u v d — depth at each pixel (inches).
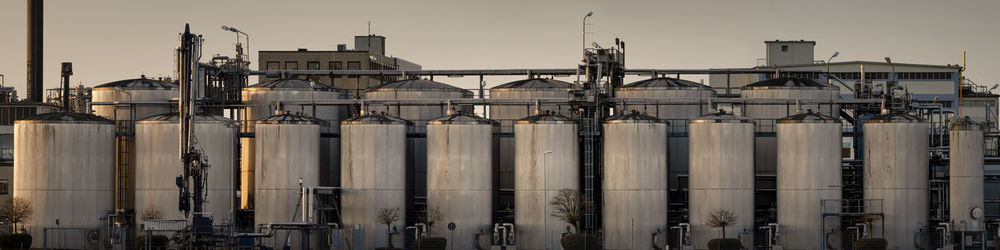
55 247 5059.1
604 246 5034.5
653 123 5036.9
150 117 5216.5
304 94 5595.5
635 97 5442.9
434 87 5689.0
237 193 5511.8
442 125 5073.8
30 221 5068.9
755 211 5310.0
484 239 5049.2
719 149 5014.8
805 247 4997.5
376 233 5073.8
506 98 5369.1
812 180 5002.5
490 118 5639.8
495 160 5546.3
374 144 5083.7
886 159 5044.3
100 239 5059.1
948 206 5226.4
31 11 7204.7
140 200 5162.4
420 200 5575.8
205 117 5167.3
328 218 5221.5
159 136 5157.5
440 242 4872.0
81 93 5841.5
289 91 5580.7
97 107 5610.2
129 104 5457.7
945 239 4982.8
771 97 5497.1
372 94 5698.8
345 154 5113.2
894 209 5027.1
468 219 5044.3
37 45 7214.6
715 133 5019.7
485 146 5098.4
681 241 4987.7
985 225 5123.0
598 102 5172.2
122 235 4906.5
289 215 5118.1
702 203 5032.0
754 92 5541.3
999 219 5182.1
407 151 5536.4
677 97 5438.0
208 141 5157.5
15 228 5044.3
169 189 5147.6
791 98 5482.3
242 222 5398.6
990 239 5206.7
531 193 5036.9
